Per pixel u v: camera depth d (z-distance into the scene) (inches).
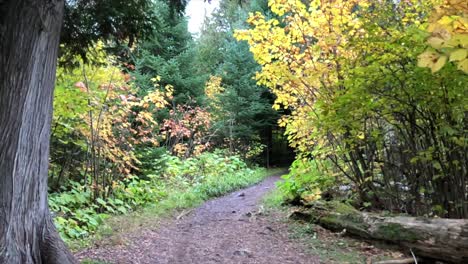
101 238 229.0
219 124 663.1
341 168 296.8
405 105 219.0
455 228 187.3
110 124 327.9
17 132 135.7
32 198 141.9
